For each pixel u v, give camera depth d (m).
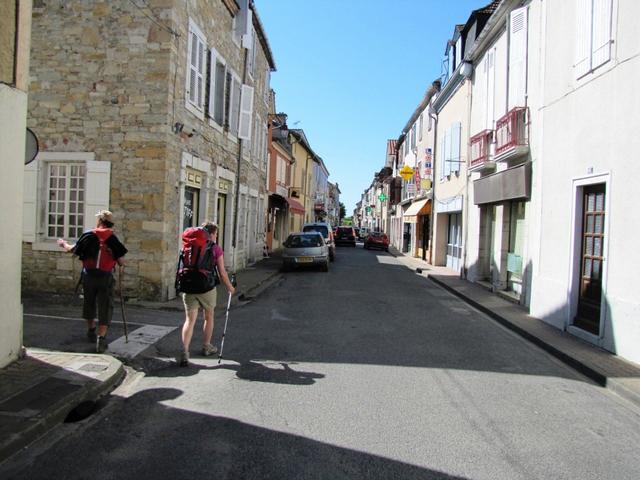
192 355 7.10
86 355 6.36
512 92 12.82
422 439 4.45
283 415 4.89
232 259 16.94
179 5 10.98
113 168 10.72
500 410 5.29
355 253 35.62
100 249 6.99
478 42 15.77
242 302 12.16
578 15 8.95
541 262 10.44
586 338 8.35
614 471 3.99
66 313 9.14
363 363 6.92
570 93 9.27
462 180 19.03
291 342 8.03
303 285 15.80
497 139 13.70
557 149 9.82
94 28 10.71
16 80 5.82
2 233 5.66
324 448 4.18
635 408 5.56
